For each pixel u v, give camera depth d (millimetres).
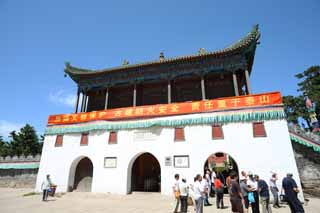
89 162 22219
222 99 18641
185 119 19016
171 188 17281
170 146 18562
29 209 13781
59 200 17359
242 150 16609
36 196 19641
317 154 16953
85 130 22125
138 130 20203
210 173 18281
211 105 18781
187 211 12375
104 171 19984
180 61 23328
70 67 27344
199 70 22906
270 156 15812
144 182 21672
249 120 17234
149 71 24766
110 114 21922
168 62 23547
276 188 13453
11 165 27016
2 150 47312
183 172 17422
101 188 19516
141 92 26719
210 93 24344
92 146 21312
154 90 26422
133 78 25297
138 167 22344
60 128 23391
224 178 20469
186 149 18031
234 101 18234
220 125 17891
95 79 26953
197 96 24516
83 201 16656
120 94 27828
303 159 17250
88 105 28719
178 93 25312
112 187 19203
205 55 22234
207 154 17359
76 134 22516
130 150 19781
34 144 49375
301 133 17547
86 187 21297
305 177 16750
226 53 21828
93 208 13758
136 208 13477
